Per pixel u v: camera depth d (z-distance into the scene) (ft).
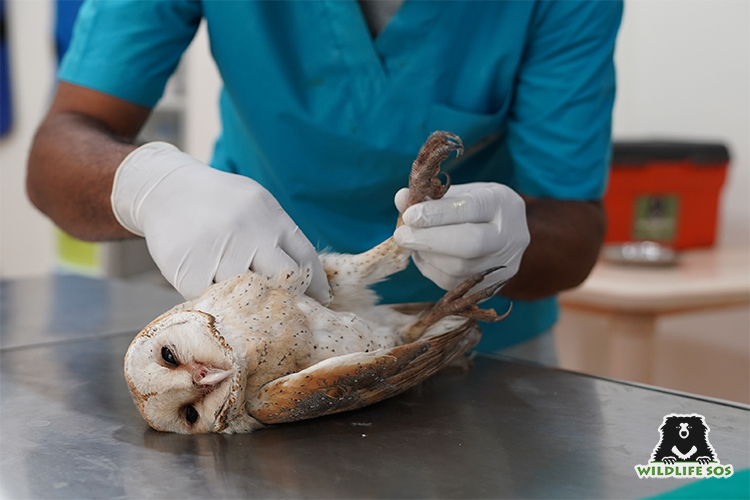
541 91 3.90
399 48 3.80
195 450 2.81
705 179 6.38
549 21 3.84
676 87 7.14
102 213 3.40
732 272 5.58
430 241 3.10
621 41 7.54
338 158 3.88
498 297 4.18
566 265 3.63
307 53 3.86
